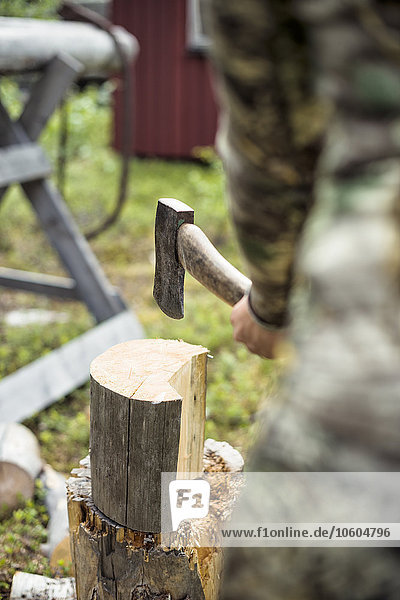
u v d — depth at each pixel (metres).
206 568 1.78
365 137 0.71
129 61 4.92
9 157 4.17
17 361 4.38
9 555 2.64
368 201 0.69
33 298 5.67
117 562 1.78
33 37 4.15
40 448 3.49
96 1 12.04
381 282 0.67
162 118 10.45
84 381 4.07
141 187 8.90
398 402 0.66
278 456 0.72
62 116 5.62
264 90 0.77
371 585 0.72
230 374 4.25
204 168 10.05
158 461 1.68
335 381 0.68
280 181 0.85
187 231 1.65
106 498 1.78
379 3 0.69
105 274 6.25
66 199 7.93
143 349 1.95
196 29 9.98
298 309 0.76
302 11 0.72
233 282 1.54
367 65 0.70
